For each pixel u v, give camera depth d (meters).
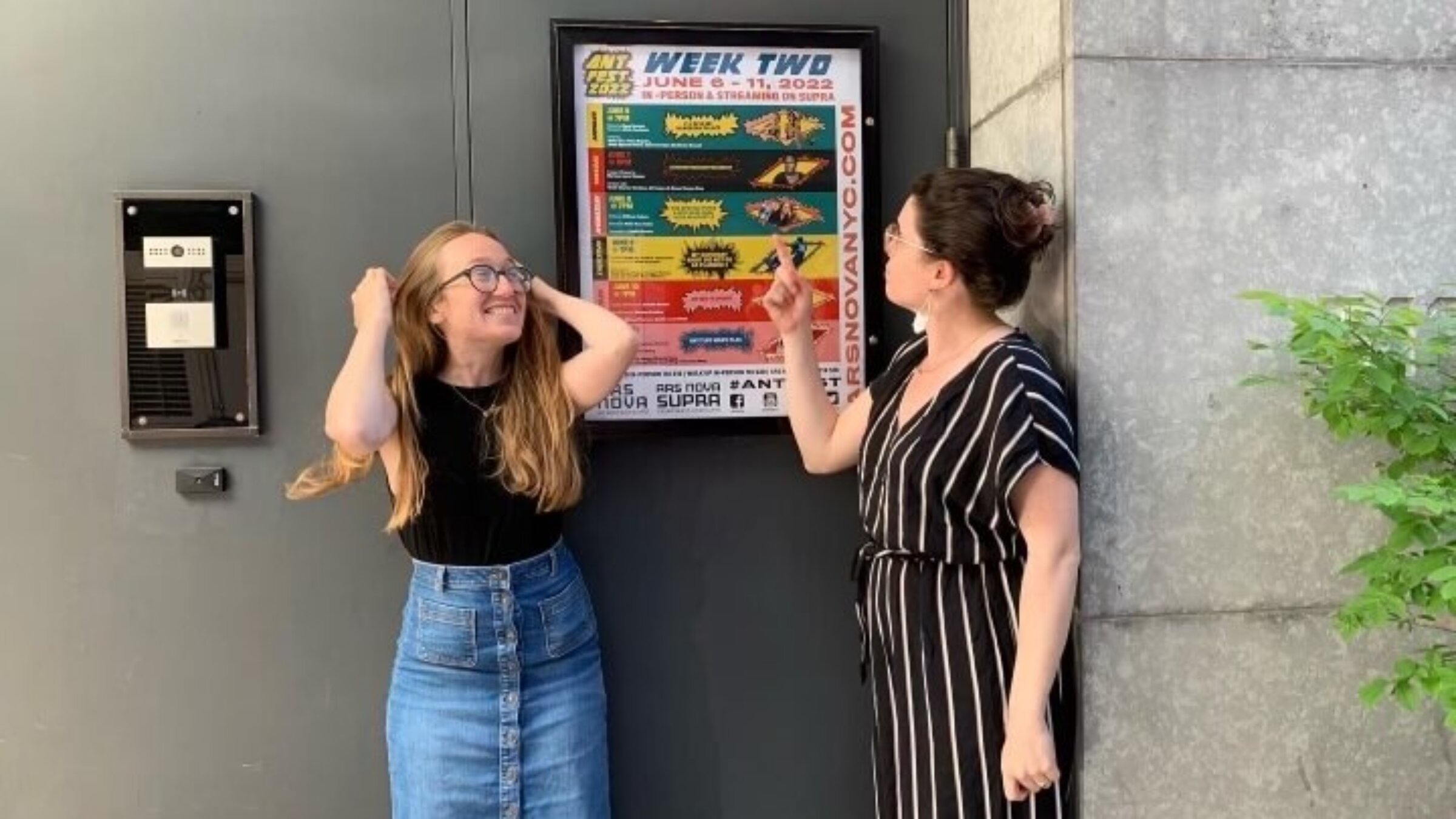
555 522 2.12
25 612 2.24
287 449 2.28
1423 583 1.79
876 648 2.07
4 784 2.24
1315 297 2.10
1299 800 2.13
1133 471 2.06
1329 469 2.11
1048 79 2.11
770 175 2.34
